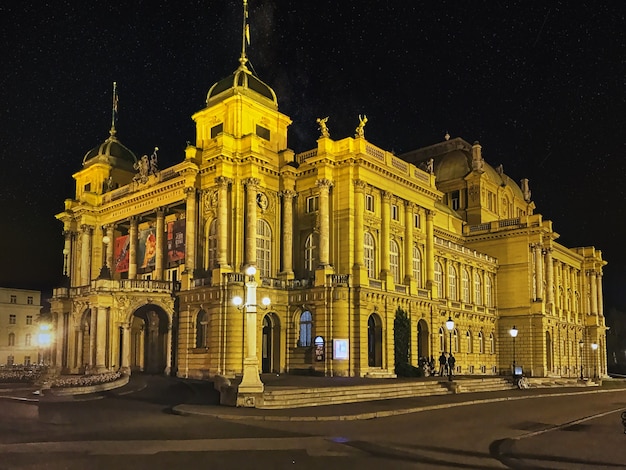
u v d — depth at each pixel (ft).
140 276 224.33
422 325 215.31
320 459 62.44
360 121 191.42
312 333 183.21
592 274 350.43
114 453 64.18
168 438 75.00
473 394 154.51
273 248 196.03
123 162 260.42
